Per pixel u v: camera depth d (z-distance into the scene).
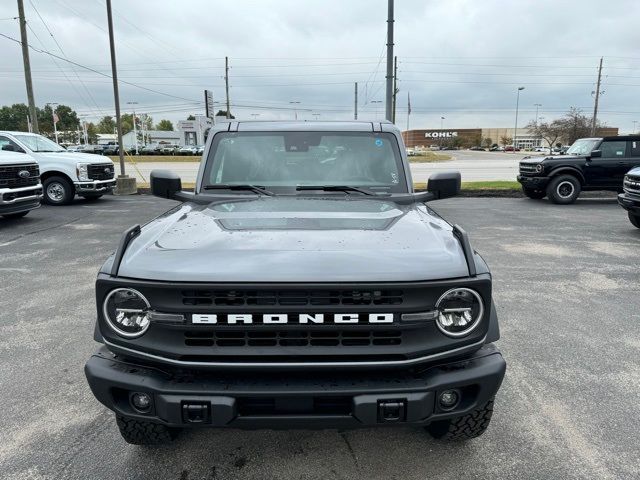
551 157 14.40
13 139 13.64
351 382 2.19
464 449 2.86
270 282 2.12
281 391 2.12
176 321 2.15
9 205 9.62
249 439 2.97
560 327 4.72
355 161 3.70
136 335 2.21
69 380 3.71
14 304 5.40
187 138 91.75
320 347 2.16
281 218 2.87
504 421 3.14
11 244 8.52
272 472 2.68
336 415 2.17
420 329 2.19
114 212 12.42
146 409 2.26
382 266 2.20
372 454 2.83
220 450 2.87
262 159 3.70
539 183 14.17
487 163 42.94
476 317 2.25
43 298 5.61
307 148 3.74
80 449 2.88
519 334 4.54
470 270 2.26
